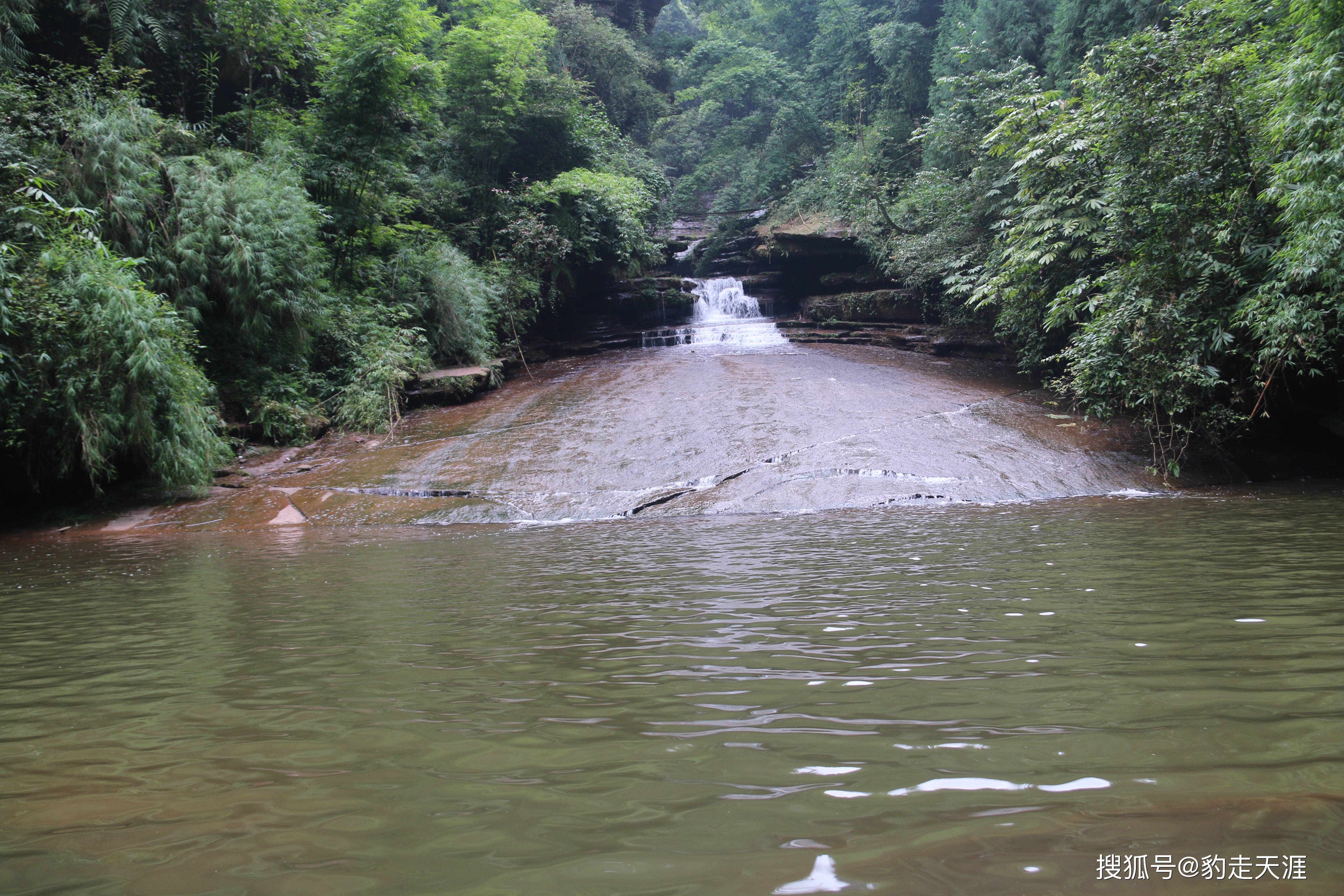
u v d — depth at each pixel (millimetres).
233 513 8047
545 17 21453
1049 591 3453
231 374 10812
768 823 1374
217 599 4117
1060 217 10758
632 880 1188
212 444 8930
